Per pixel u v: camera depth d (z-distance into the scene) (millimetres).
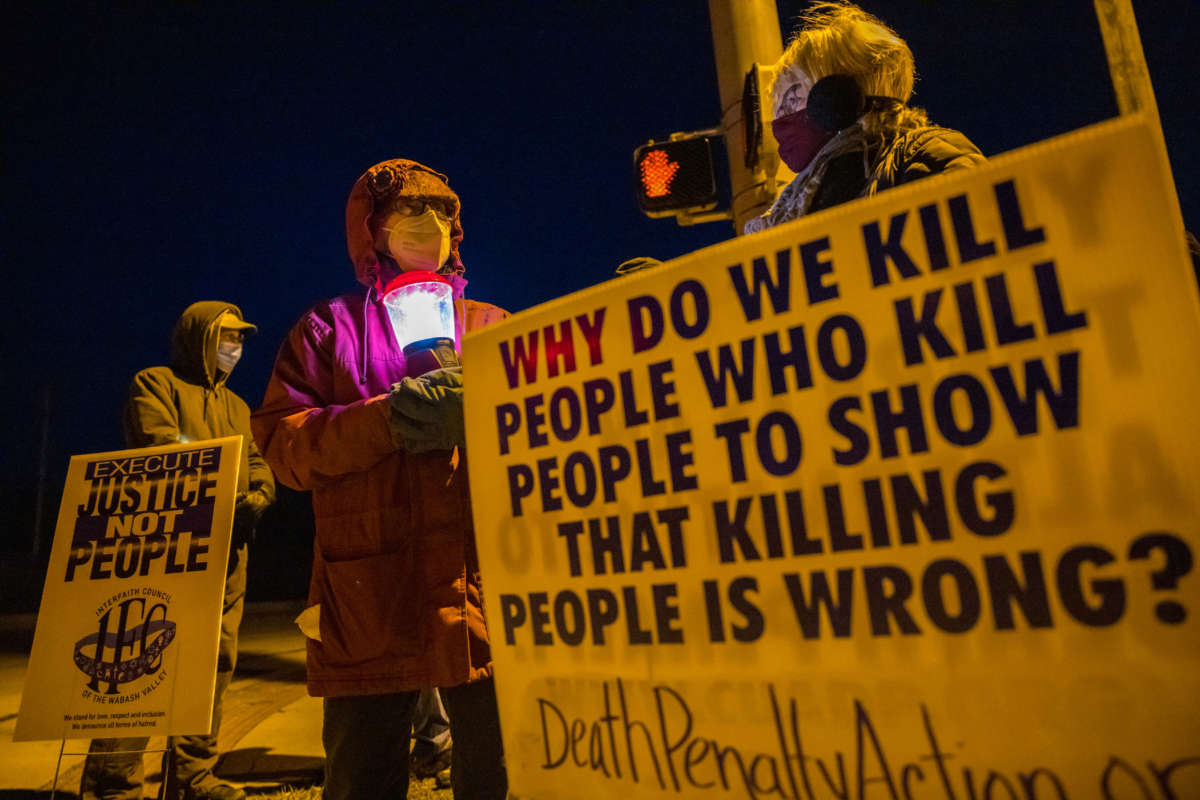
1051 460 805
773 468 961
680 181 3711
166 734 1942
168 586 2076
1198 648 727
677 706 1001
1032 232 840
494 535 1205
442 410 1524
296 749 3754
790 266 979
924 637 849
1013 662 803
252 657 7254
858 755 871
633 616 1051
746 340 1001
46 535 28172
